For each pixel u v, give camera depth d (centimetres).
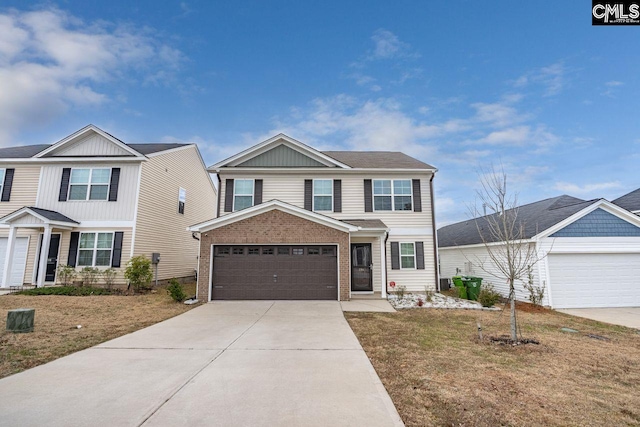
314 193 1501
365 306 1098
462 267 1816
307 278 1207
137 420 331
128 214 1502
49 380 441
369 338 688
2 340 649
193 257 2045
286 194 1495
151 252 1603
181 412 350
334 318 889
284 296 1195
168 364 512
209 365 508
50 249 1502
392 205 1498
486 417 352
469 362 539
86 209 1509
